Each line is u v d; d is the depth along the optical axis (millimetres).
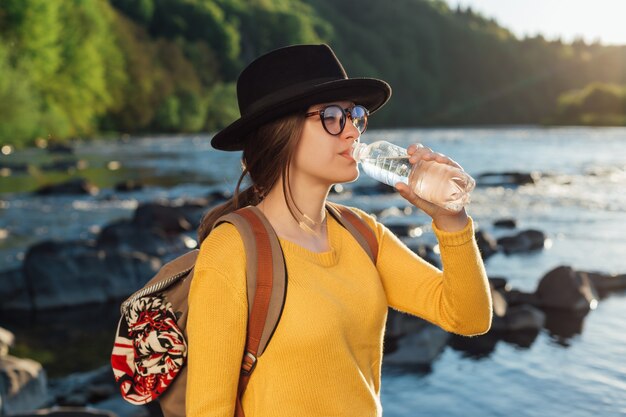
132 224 13914
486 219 15516
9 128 44031
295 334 1576
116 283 9562
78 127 57750
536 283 9695
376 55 117312
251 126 1669
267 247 1615
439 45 137125
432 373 6234
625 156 35312
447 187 1591
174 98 70875
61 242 10586
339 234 1780
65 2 56312
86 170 29703
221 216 1716
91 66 56500
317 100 1636
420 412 5406
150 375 1669
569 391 5785
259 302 1579
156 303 1670
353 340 1651
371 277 1745
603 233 13555
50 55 50188
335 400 1603
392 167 1666
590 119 107438
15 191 22094
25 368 5922
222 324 1557
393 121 109812
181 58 77938
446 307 1759
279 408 1585
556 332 7395
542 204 17922
